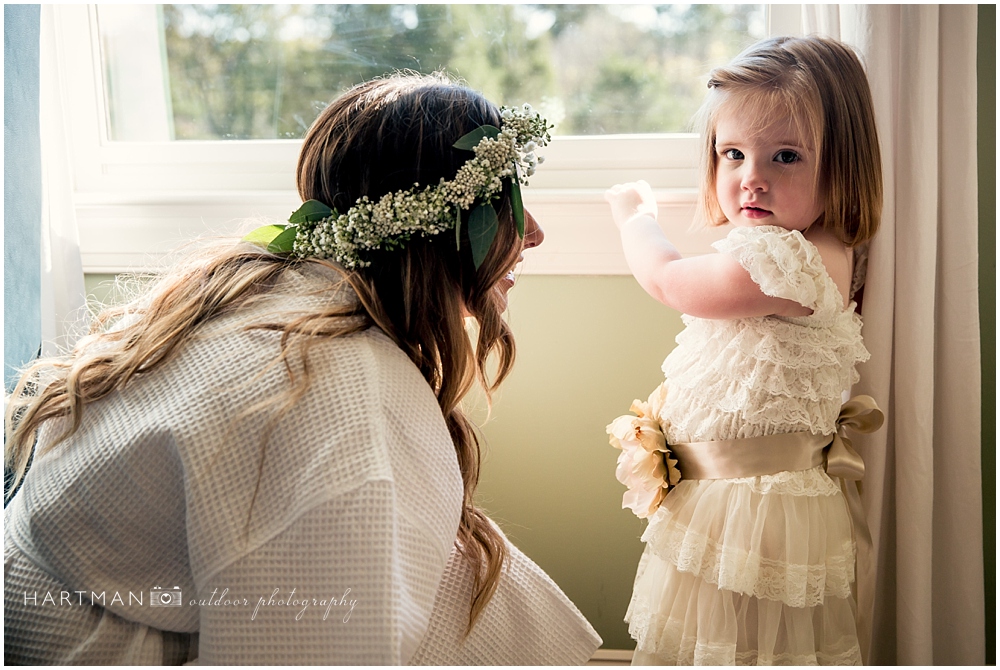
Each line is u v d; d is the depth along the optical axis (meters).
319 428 0.70
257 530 0.68
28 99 1.15
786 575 0.94
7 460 0.83
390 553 0.65
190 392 0.74
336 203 0.85
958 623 1.19
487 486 1.40
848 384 1.03
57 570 0.74
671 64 1.38
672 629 1.00
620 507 1.37
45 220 1.24
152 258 1.38
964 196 1.14
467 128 0.85
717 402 1.00
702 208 1.12
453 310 0.87
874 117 1.01
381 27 1.41
